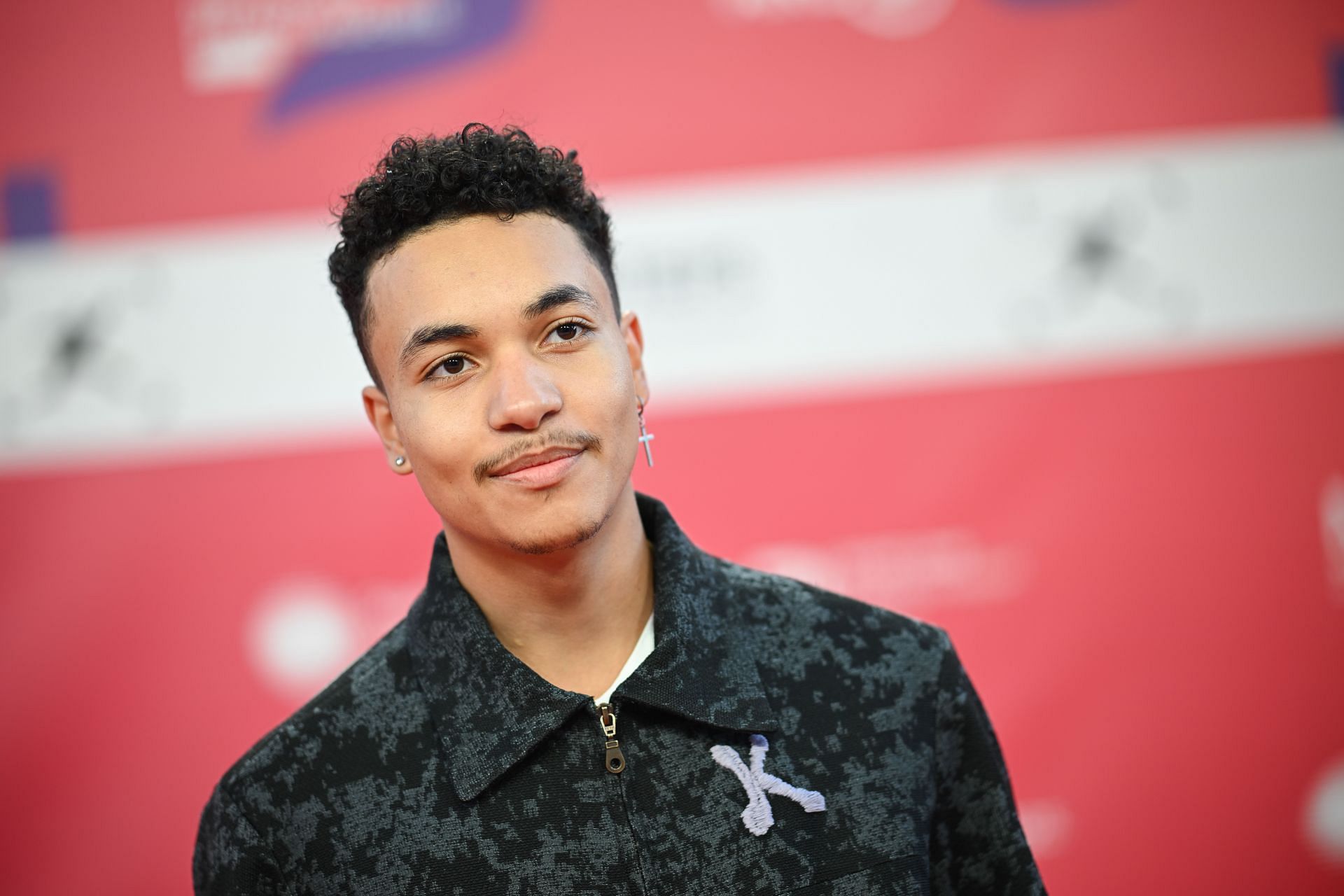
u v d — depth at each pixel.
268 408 7.36
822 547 7.45
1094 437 7.52
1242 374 7.55
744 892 3.10
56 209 7.34
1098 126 7.62
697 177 7.55
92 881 7.09
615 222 7.50
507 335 3.12
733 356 7.50
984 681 7.42
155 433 7.31
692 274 7.52
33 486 7.24
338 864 3.16
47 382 7.28
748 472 7.46
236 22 7.44
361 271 3.37
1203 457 7.52
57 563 7.21
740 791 3.19
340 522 7.35
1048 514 7.49
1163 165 7.61
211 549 7.29
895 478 7.49
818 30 7.61
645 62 7.58
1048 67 7.62
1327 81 7.66
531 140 3.48
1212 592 7.46
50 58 7.36
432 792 3.19
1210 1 7.64
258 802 3.23
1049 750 7.40
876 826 3.22
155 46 7.41
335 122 7.46
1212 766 7.39
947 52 7.62
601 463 3.13
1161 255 7.57
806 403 7.51
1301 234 7.59
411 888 3.10
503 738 3.18
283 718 7.25
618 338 3.29
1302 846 7.35
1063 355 7.54
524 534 3.08
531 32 7.55
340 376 7.40
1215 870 7.35
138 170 7.37
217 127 7.42
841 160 7.58
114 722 7.17
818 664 3.43
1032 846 7.36
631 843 3.10
